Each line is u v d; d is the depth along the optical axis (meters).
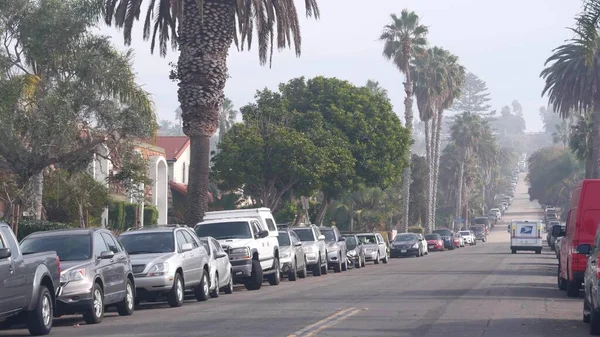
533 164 196.38
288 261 39.19
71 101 31.41
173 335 18.73
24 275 18.58
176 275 26.56
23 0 30.56
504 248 99.25
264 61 41.16
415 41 87.19
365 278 40.47
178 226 28.66
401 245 75.50
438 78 100.06
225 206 66.25
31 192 35.00
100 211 45.38
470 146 150.75
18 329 21.73
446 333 18.62
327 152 58.44
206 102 38.72
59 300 21.08
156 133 35.94
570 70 62.28
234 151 56.22
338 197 68.75
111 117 31.98
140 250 27.20
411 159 117.00
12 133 30.48
